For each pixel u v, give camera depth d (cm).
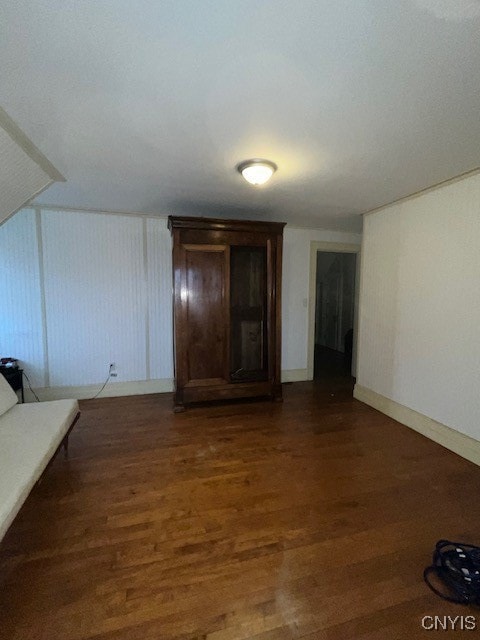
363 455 254
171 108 158
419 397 296
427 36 112
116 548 160
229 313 347
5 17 105
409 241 304
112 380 386
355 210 357
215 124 174
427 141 193
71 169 237
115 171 240
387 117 166
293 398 389
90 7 102
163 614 128
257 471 230
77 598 133
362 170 239
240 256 353
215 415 333
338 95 147
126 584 140
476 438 244
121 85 140
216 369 351
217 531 172
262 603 133
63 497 199
